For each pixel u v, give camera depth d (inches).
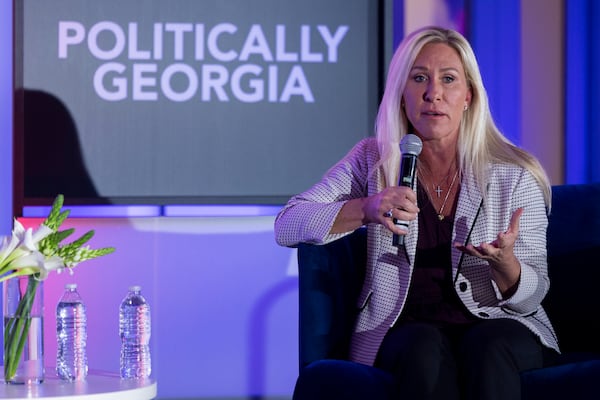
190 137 410.9
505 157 291.1
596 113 430.6
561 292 305.6
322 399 260.8
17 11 399.9
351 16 417.4
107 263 409.1
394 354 255.4
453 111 282.0
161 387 414.0
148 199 408.8
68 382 256.4
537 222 283.3
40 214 402.3
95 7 405.4
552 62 431.2
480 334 251.8
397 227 263.0
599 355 282.8
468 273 277.6
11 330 251.4
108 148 406.6
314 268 280.7
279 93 414.9
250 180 414.3
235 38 412.5
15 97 400.8
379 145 295.0
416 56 287.1
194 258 414.3
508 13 427.8
